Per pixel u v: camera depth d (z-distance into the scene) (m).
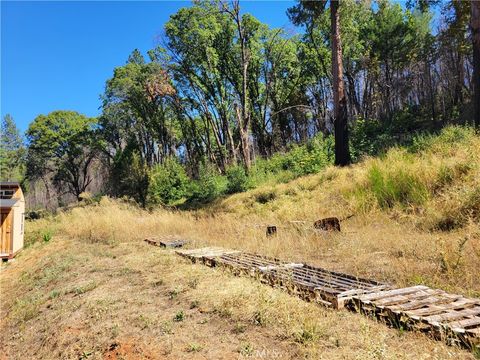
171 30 35.28
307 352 3.57
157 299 5.76
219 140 41.41
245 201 19.06
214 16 34.03
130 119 49.81
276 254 7.91
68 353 4.76
